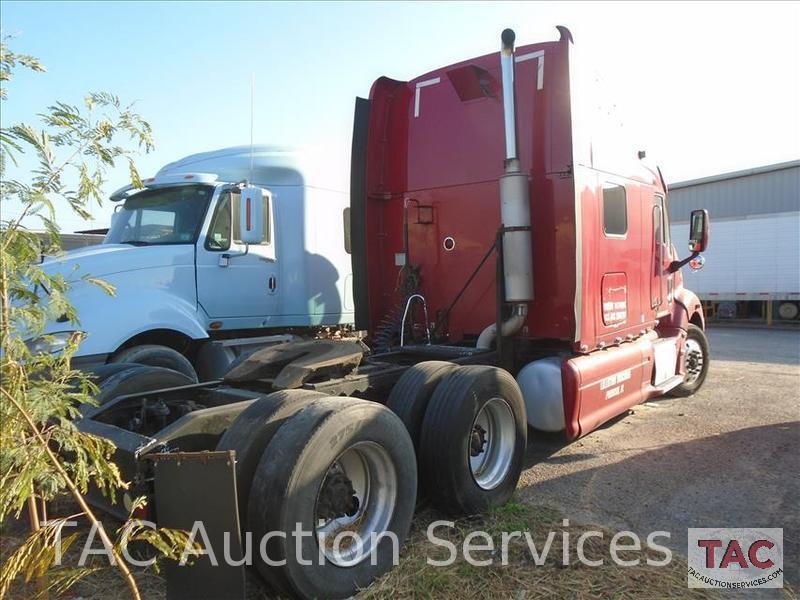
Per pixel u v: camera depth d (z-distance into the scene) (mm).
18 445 2150
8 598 3236
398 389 4094
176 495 2795
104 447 2518
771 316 20828
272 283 7418
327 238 8008
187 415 3326
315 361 3953
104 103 2373
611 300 5895
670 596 3195
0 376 2121
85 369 5473
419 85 6152
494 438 4414
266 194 7340
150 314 6145
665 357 7152
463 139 5832
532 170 5398
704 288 21625
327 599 3051
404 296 6035
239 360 5285
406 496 3533
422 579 3289
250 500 2947
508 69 5047
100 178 2344
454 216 5895
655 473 5137
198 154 7617
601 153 5730
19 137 2145
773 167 21312
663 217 7512
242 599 2721
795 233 19812
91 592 3283
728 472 5141
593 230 5480
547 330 5391
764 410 7309
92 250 6168
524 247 5148
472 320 5832
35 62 2100
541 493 4699
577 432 5113
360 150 6191
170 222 6965
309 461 2959
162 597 3221
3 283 2113
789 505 4434
